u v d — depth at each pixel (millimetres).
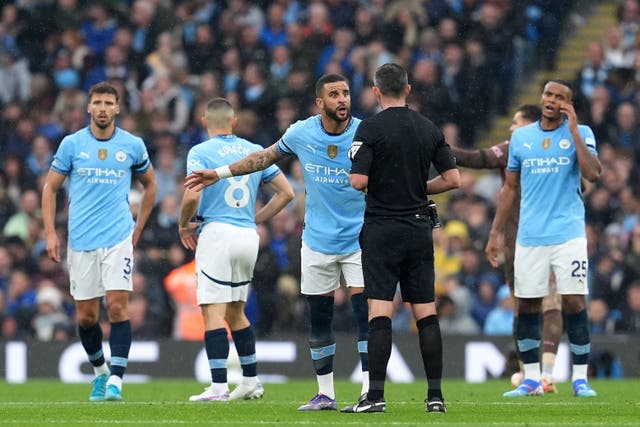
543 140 34969
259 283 57719
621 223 63031
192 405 31828
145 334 57094
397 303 57969
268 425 25219
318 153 29938
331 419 26484
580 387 36094
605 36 76375
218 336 33781
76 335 59062
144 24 75750
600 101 68000
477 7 73938
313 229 30266
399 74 27312
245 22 75562
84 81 75062
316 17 73188
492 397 36625
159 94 72562
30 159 71062
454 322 57062
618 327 56844
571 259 34875
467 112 70688
